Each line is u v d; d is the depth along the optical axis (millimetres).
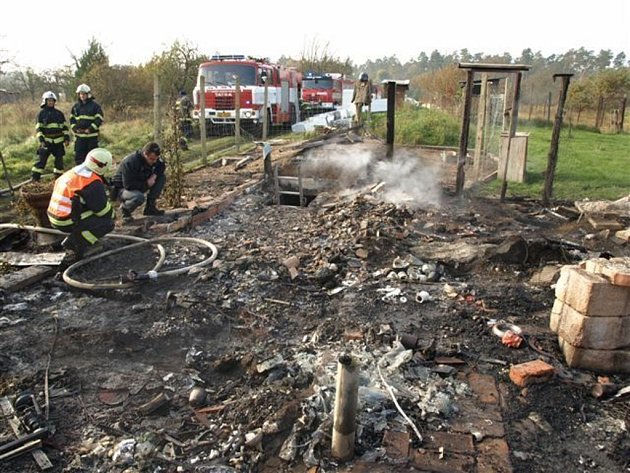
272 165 11352
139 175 7645
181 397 3875
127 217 7723
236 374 4219
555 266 6188
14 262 6148
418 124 18453
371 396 3686
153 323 4914
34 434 3359
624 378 4258
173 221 7859
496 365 4316
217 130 19391
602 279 4164
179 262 6449
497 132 15594
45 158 10648
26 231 7215
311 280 5895
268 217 8484
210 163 12797
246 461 3250
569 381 4125
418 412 3635
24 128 20188
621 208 8859
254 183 10336
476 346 4594
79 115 10672
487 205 9516
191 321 4922
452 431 3492
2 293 5414
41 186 6961
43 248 6848
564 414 3779
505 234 7812
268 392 3809
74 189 6031
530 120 27812
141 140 16875
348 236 7242
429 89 34875
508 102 11922
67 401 3783
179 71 28422
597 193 10867
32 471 3137
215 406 3775
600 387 3994
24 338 4641
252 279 5863
